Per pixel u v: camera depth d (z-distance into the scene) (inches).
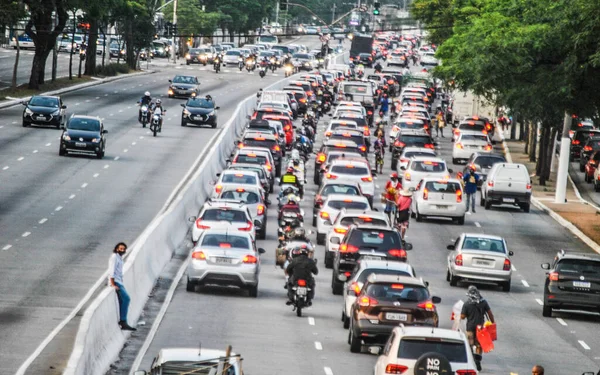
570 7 3238.2
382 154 5157.5
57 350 1797.5
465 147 5605.3
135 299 2164.1
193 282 2429.9
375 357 1911.9
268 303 2405.3
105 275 2484.0
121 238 2974.9
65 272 2490.2
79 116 4598.9
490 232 3730.3
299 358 1870.1
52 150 4628.4
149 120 5772.6
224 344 1947.6
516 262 3233.3
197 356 1284.4
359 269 2151.8
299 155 4982.8
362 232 2532.0
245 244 2464.3
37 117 5246.1
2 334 1899.6
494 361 1959.9
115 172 4197.8
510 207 4392.2
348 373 1765.5
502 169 4261.8
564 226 3998.5
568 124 4503.0
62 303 2182.6
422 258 3157.0
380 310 1898.4
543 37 3678.6
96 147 4480.8
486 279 2736.2
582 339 2242.9
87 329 1585.9
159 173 4256.9
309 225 3585.1
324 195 3526.1
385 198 3563.0
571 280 2425.0
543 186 5078.7
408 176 4286.4
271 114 5984.3
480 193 4736.7
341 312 2351.1
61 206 3403.1
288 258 2598.4
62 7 7126.0
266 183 3836.1
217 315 2222.0
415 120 6058.1
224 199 3085.6
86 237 2950.3
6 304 2144.4
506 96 4350.4
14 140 4813.0
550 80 3555.6
